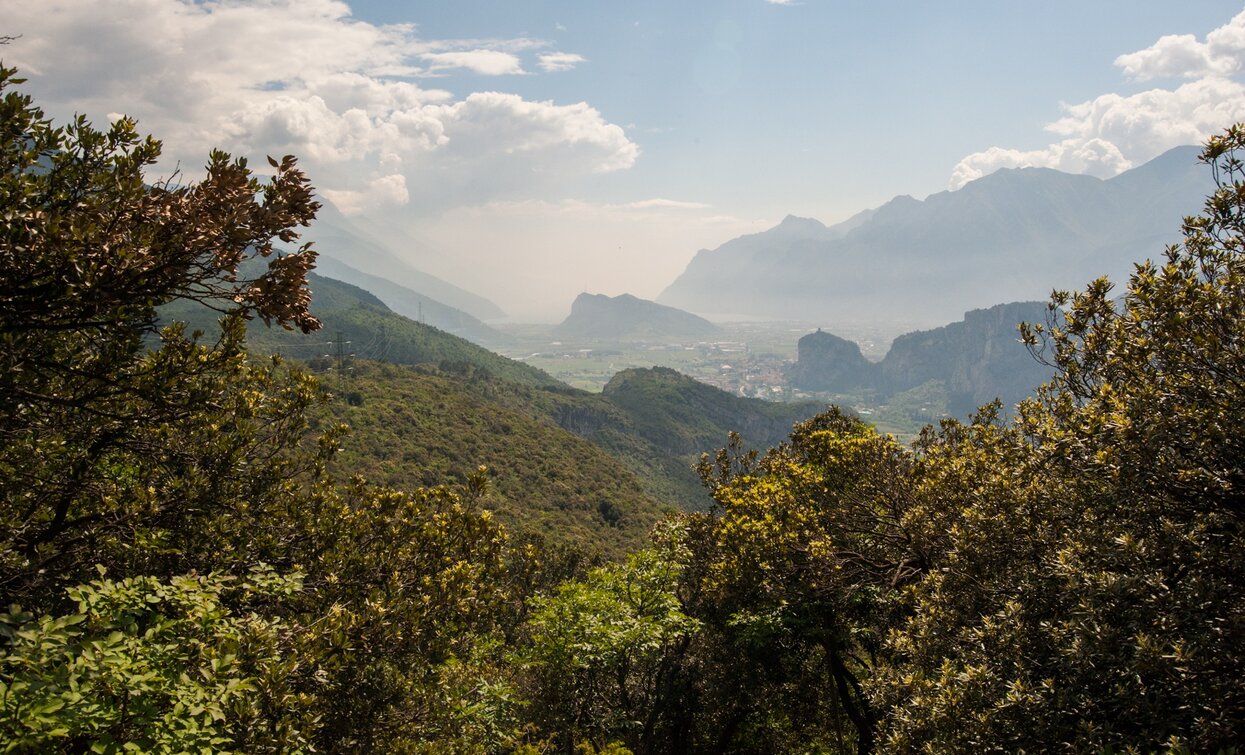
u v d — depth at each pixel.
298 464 8.72
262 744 4.75
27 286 4.32
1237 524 5.25
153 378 5.82
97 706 3.59
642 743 11.91
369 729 7.32
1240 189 5.75
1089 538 5.77
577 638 10.61
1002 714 5.39
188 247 4.72
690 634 12.37
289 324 5.30
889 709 7.06
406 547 8.76
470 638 9.30
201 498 6.88
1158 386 5.90
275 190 5.21
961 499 9.30
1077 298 7.68
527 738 11.85
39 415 5.31
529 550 11.26
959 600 7.32
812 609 10.95
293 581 5.91
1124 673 4.92
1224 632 4.66
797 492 12.48
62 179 4.98
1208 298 5.82
